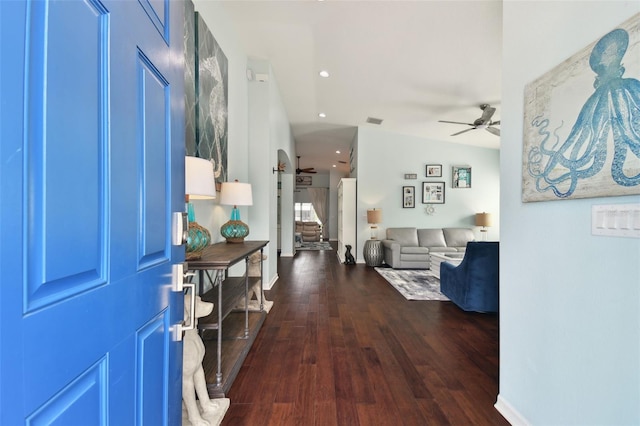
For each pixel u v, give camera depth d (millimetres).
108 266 596
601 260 1032
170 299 909
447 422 1508
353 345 2381
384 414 1562
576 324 1133
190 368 1423
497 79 3809
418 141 6688
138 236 713
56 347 463
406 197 6664
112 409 604
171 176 912
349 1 2725
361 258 6621
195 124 2160
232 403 1644
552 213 1250
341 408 1607
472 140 6445
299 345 2375
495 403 1647
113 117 605
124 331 655
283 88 4918
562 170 1171
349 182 6789
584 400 1099
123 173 646
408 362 2109
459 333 2641
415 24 2910
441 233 6391
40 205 435
